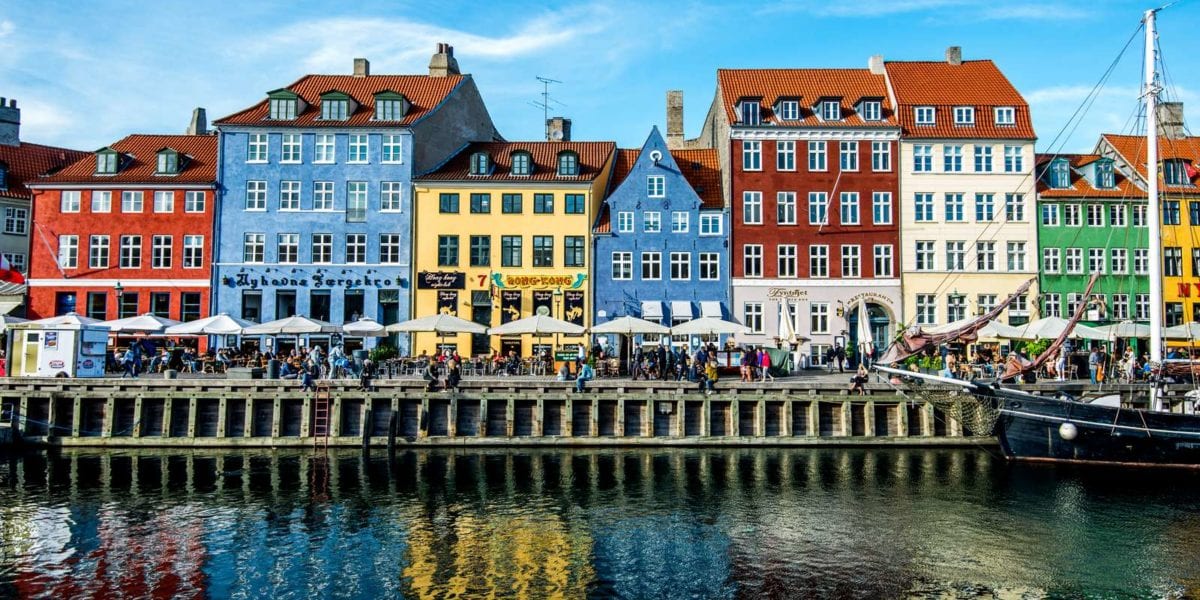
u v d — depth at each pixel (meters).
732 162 44.72
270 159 44.81
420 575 16.59
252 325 35.00
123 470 25.81
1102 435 26.09
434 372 33.19
